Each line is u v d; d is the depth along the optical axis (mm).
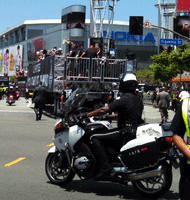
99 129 5371
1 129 12977
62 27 106000
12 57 122812
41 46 114938
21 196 5148
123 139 5117
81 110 5566
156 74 51969
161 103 17891
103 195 5285
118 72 17953
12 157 7953
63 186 5770
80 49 17891
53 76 18281
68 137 5555
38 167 7016
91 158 5316
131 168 4941
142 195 5102
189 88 3303
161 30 112312
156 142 4781
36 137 11164
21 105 30312
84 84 17781
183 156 3264
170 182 4895
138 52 121312
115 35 120750
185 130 3287
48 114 21359
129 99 5188
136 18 21938
